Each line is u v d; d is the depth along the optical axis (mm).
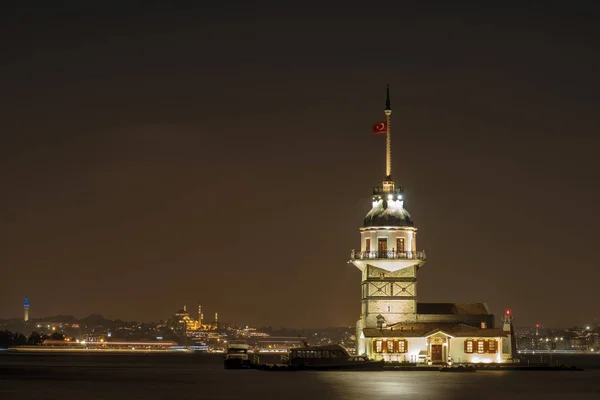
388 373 157500
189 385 140375
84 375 182875
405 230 168500
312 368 173375
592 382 141500
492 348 166500
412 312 167000
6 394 123875
